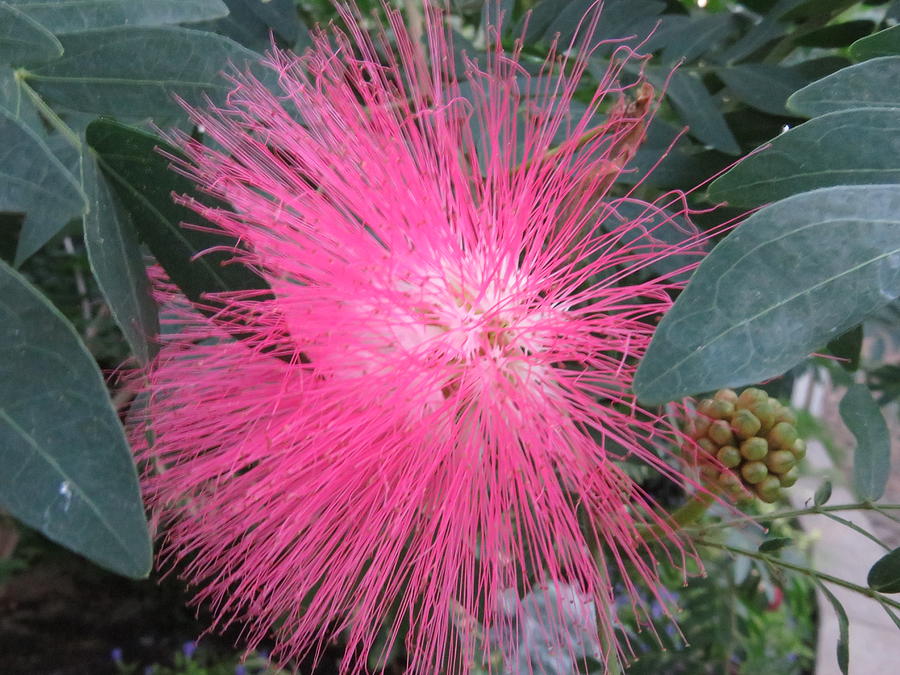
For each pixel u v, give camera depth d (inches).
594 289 3.9
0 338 2.2
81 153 2.9
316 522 3.9
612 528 3.9
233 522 3.9
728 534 6.1
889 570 3.9
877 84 3.2
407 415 3.8
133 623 12.2
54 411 2.2
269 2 5.2
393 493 3.8
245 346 3.7
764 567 6.6
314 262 3.7
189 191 3.0
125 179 3.0
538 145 3.9
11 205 2.4
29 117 2.9
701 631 6.2
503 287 3.9
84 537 2.2
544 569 4.2
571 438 3.8
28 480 2.2
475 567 4.0
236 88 3.4
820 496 4.2
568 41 5.3
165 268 3.2
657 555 4.6
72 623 12.0
